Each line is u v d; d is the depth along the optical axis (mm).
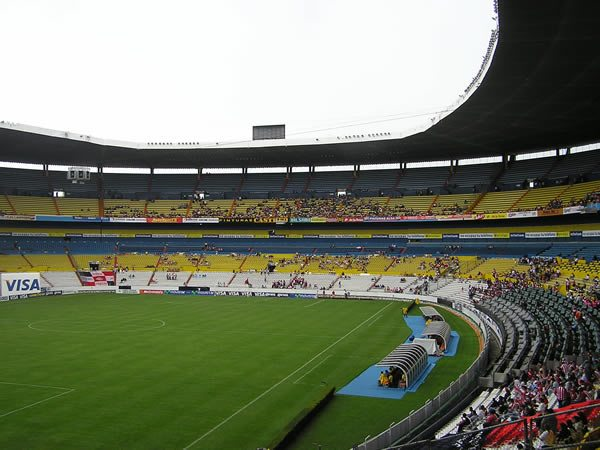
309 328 54125
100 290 93188
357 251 100688
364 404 29578
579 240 79688
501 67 46250
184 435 24938
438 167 105750
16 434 24938
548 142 84562
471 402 28156
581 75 48562
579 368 27188
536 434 15930
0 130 77312
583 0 33938
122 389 32188
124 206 108688
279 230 108875
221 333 51188
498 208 88688
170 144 91938
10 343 46094
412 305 70062
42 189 106812
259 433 25234
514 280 70750
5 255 96062
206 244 108688
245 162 108312
